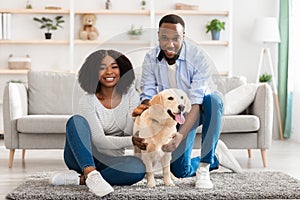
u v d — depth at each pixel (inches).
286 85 285.9
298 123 271.6
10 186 153.6
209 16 300.8
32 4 297.1
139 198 130.6
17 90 197.5
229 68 294.5
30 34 297.0
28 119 187.8
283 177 159.5
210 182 142.9
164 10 294.0
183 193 134.0
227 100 197.6
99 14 297.4
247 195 134.6
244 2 301.9
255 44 302.2
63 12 290.2
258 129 189.8
